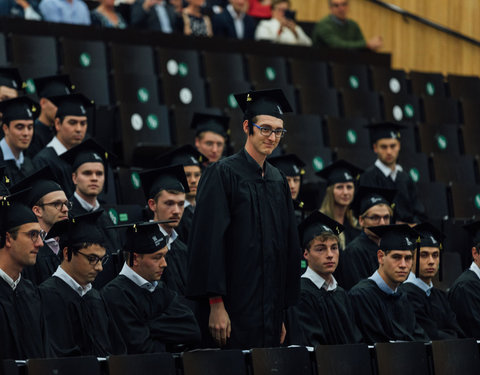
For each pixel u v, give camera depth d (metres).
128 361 5.95
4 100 9.13
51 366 5.61
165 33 13.41
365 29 16.89
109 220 8.69
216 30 14.65
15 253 6.28
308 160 12.16
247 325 6.51
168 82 12.58
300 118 12.62
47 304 6.61
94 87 11.95
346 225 10.02
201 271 6.50
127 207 9.23
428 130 13.54
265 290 6.58
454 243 11.06
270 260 6.61
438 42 16.55
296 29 15.38
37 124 10.24
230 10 14.80
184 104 12.58
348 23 15.38
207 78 12.84
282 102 6.80
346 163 10.01
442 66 16.56
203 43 13.70
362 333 8.13
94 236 6.78
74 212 8.45
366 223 9.34
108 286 7.05
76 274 6.77
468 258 11.06
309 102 13.42
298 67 13.94
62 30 12.67
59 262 7.57
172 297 7.21
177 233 8.75
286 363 6.48
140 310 6.99
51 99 9.55
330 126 12.88
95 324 6.74
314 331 7.73
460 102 14.54
